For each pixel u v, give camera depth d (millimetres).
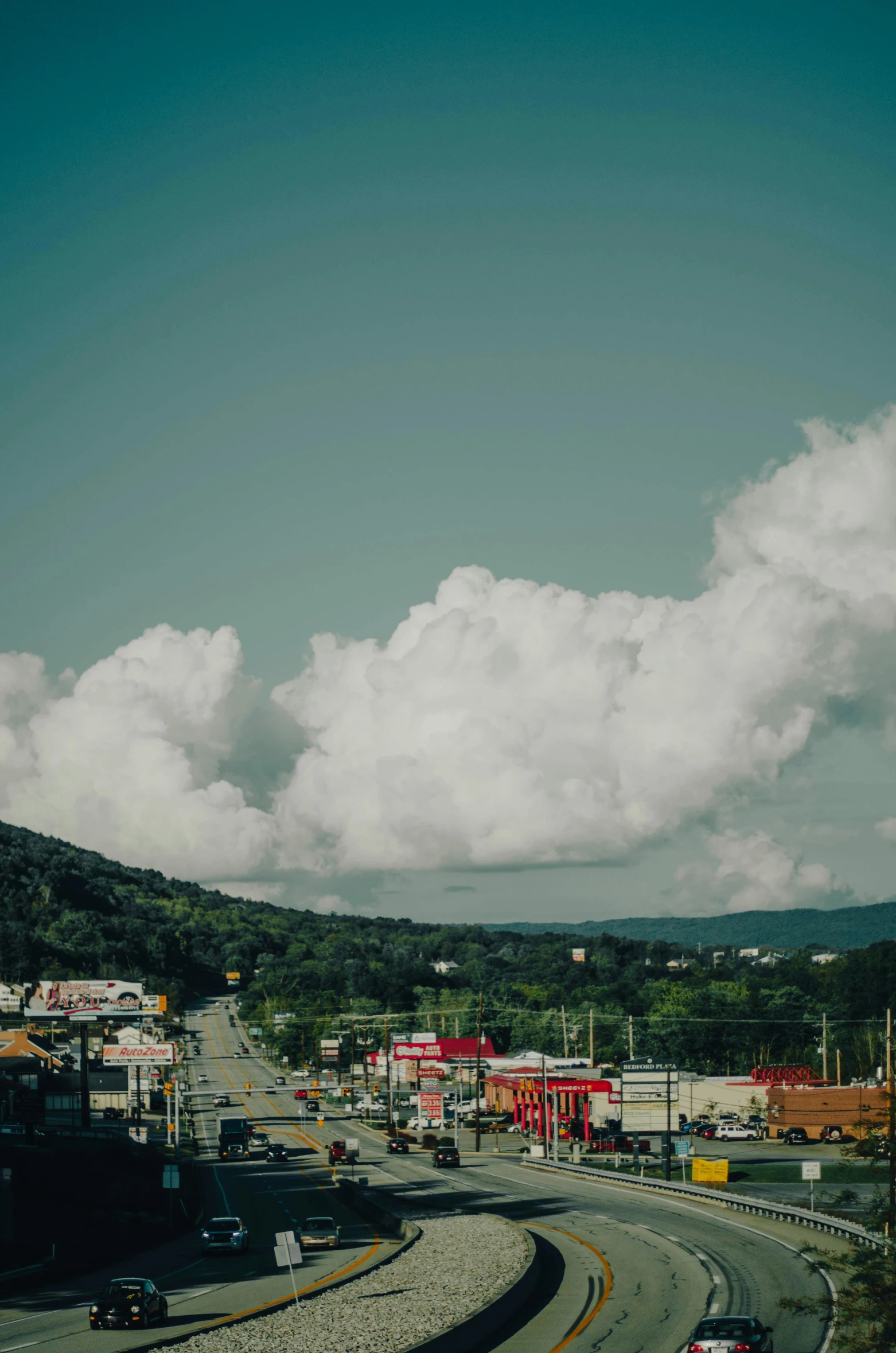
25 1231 63062
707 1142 121250
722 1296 42562
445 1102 160375
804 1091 119375
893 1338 29547
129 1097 164250
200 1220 78000
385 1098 176000
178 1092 124125
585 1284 46438
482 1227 62875
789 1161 99312
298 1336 35000
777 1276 46562
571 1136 127312
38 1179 79188
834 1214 64312
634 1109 131125
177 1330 38156
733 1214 69438
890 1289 29672
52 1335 38000
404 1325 35906
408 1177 100938
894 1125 37031
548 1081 131250
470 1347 35188
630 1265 51062
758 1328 31797
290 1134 146250
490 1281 44094
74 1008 138625
